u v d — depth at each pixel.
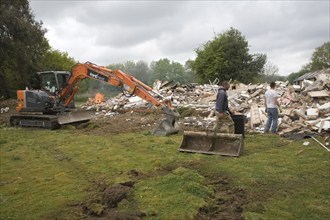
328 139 9.76
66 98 15.23
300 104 14.16
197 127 12.94
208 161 8.02
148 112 17.08
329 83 14.84
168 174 6.89
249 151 9.00
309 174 6.89
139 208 5.32
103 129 13.65
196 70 43.97
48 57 44.28
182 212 5.06
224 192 6.04
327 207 5.30
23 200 6.05
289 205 5.43
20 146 10.93
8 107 25.66
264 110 13.36
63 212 5.40
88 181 6.95
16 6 29.22
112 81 12.77
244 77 41.16
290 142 9.90
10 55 27.97
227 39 41.94
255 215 4.96
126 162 8.22
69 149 10.16
